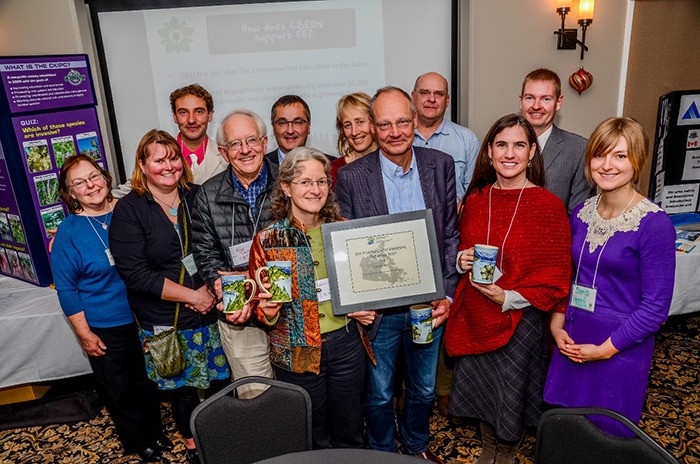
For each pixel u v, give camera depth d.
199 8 3.53
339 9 3.58
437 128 2.96
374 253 1.85
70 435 2.73
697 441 2.46
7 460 2.55
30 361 2.69
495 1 3.49
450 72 3.73
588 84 3.65
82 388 3.11
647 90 3.85
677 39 3.79
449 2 3.60
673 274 1.65
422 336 1.91
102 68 3.58
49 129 3.00
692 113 3.31
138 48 3.57
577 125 3.84
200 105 3.04
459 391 2.14
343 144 2.68
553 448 1.50
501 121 1.88
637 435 1.38
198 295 2.12
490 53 3.58
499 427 2.00
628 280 1.73
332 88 3.71
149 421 2.55
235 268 2.06
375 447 2.25
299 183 1.72
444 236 2.11
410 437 2.28
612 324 1.76
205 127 3.12
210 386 2.41
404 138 1.94
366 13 3.60
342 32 3.62
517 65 3.63
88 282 2.21
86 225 2.21
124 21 3.52
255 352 2.15
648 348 1.76
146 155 2.04
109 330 2.26
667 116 3.31
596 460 1.43
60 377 2.75
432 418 2.69
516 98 3.69
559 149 2.53
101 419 2.85
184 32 3.57
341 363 1.94
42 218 2.99
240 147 1.93
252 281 1.75
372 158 2.10
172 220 2.17
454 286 2.09
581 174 2.50
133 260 2.08
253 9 3.55
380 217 1.87
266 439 1.66
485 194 2.00
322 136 3.80
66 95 3.11
